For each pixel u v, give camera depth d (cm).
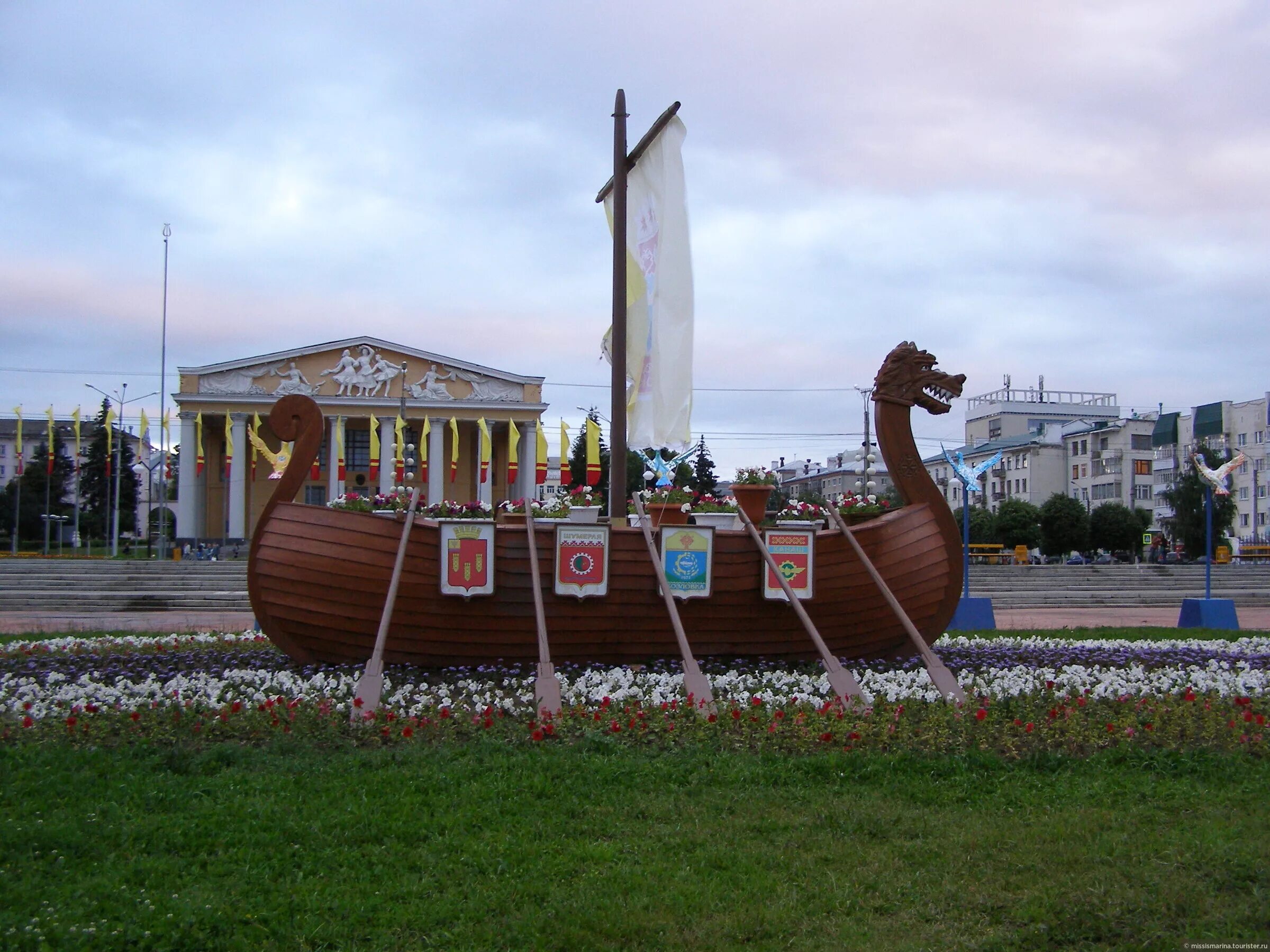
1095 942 468
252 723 826
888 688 994
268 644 1433
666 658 1138
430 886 520
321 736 800
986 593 3109
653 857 563
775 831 607
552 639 1095
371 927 477
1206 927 475
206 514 6462
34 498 7425
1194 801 667
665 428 1200
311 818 611
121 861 546
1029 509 5897
